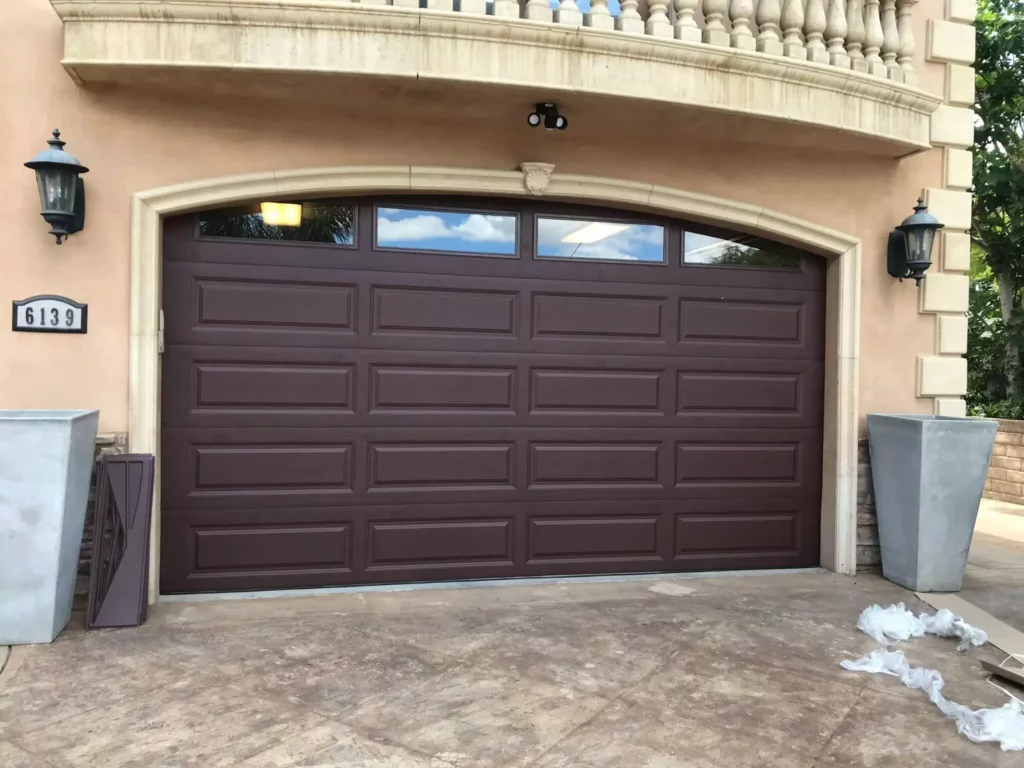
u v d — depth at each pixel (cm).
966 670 362
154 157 427
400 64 401
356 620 412
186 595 450
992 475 923
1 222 409
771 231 524
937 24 551
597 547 514
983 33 1021
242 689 321
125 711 298
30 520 362
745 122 470
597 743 281
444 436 488
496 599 456
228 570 458
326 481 471
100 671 337
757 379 542
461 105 442
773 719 305
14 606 362
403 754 270
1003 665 367
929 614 448
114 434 424
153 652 360
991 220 1038
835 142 508
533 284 500
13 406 414
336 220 471
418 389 484
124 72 397
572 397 508
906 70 523
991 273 1188
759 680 344
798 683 341
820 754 278
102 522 399
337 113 449
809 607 454
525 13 455
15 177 411
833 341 545
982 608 462
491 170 470
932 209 554
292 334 464
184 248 447
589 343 510
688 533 530
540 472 504
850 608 455
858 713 312
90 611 389
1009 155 994
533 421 502
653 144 500
